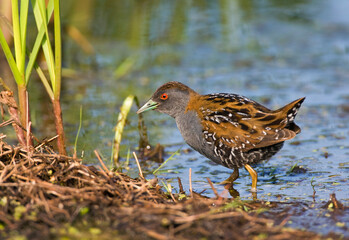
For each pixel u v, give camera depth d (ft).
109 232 24.03
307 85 53.06
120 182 28.68
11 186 26.76
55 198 26.05
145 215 25.09
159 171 36.06
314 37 66.33
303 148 39.47
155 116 48.26
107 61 60.08
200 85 53.57
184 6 71.92
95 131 43.37
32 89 51.75
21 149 29.60
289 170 35.53
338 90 51.57
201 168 36.81
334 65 58.34
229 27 68.49
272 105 47.78
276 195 31.14
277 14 72.08
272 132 31.07
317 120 45.06
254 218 26.05
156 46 64.39
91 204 25.84
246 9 73.10
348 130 42.57
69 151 39.04
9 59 32.12
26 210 25.05
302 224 26.45
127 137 42.80
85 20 66.49
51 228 24.18
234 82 54.29
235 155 32.53
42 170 28.19
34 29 61.26
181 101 35.58
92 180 27.61
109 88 53.57
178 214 25.43
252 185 32.53
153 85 53.98
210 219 25.27
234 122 32.12
